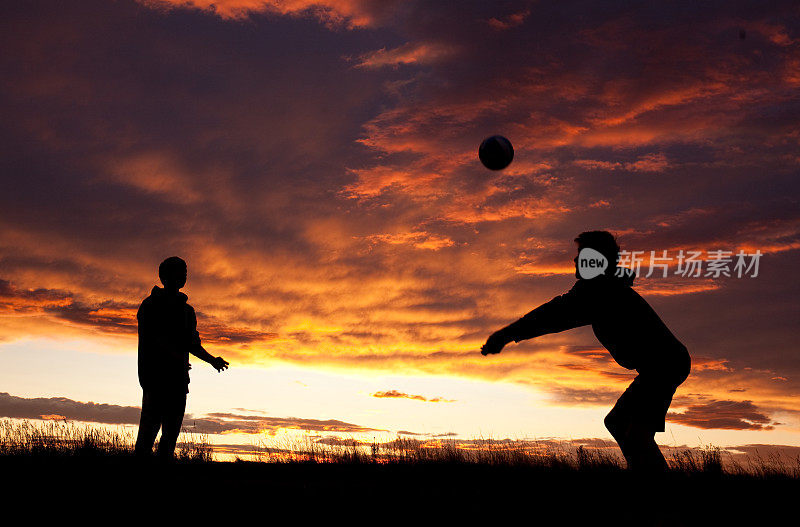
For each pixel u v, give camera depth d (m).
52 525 4.02
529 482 6.27
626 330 4.73
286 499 4.95
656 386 4.68
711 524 4.59
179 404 6.73
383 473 6.86
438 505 4.96
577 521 4.52
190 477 5.81
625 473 6.39
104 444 6.67
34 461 6.00
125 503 4.60
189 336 6.91
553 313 4.81
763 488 5.96
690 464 6.44
